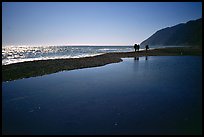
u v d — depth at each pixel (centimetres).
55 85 1933
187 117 1034
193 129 897
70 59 4141
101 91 1664
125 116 1074
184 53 6378
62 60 3891
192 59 4609
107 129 925
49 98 1473
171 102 1301
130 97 1454
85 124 984
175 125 942
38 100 1421
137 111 1148
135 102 1326
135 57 5538
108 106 1257
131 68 3188
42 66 3083
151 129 909
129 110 1170
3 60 4741
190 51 6831
